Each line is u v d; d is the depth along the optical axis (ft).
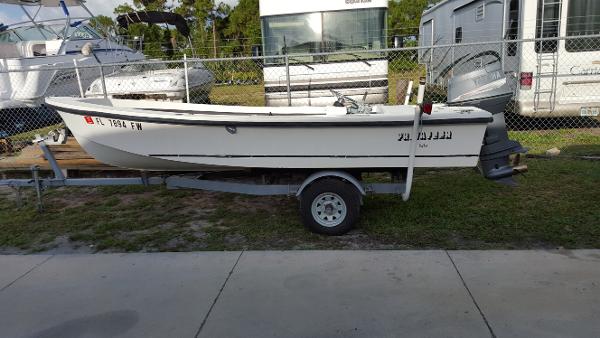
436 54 44.32
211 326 11.00
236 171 17.19
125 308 11.95
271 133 15.23
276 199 20.70
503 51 30.45
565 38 23.75
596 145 27.40
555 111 29.22
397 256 14.28
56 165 18.85
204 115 15.38
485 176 16.29
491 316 10.93
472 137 14.90
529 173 22.16
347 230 15.94
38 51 44.86
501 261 13.69
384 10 30.53
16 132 39.45
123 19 43.75
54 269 14.40
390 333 10.46
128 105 20.17
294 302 11.89
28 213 19.99
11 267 14.69
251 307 11.74
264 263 14.17
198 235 16.79
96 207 20.62
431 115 14.78
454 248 14.79
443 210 17.99
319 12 30.55
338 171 15.75
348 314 11.27
